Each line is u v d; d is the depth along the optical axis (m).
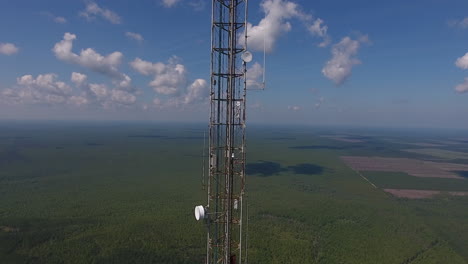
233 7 25.31
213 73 25.69
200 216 25.70
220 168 26.58
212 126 26.12
